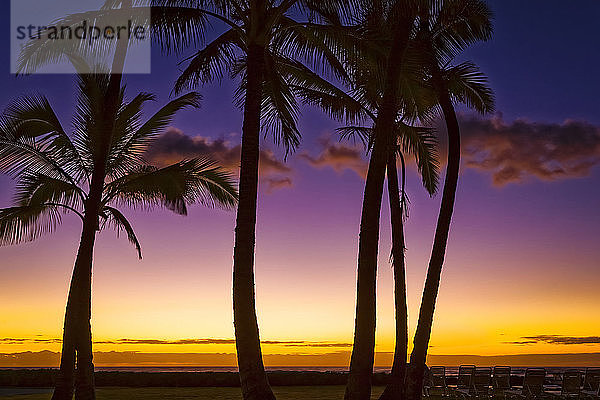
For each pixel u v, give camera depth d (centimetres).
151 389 2475
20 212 1680
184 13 1214
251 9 1162
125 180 1775
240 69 1563
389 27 1257
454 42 1686
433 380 1628
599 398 1345
